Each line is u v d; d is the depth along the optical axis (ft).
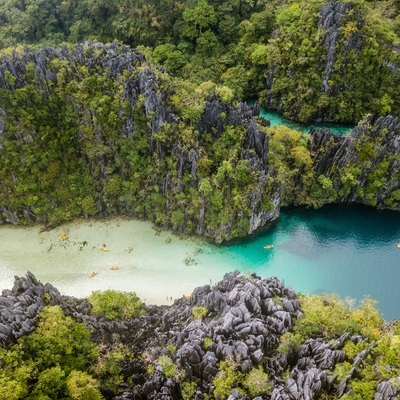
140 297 204.85
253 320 160.56
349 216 257.34
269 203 236.63
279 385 144.25
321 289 213.25
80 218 246.27
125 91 229.04
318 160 254.88
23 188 231.91
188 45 329.72
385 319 199.62
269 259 227.40
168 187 236.02
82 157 245.86
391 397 130.72
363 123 254.68
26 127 229.04
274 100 327.67
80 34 331.16
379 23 290.35
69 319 156.66
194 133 229.04
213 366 150.71
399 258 230.27
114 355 156.87
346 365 145.59
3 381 129.80
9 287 208.95
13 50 233.55
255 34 331.98
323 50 292.40
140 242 233.35
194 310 171.94
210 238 235.20
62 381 138.82
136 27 322.14
